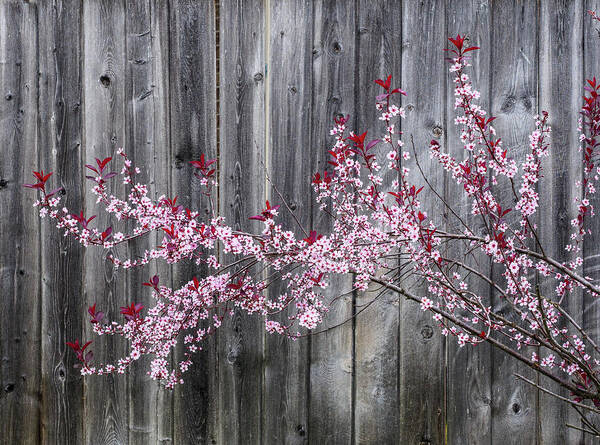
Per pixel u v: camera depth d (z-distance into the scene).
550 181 3.06
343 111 3.08
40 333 3.13
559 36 3.07
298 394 3.09
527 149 3.06
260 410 3.09
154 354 3.11
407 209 2.66
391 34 3.07
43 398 3.13
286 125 3.09
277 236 2.66
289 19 3.09
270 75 3.09
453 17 3.07
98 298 3.12
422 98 3.06
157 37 3.11
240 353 3.10
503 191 3.05
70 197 3.12
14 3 3.12
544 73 3.07
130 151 3.11
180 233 2.67
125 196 3.11
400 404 3.07
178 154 3.10
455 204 3.05
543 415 3.05
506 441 3.05
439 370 3.06
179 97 3.10
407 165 3.06
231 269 3.08
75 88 3.12
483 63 3.06
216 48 3.10
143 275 3.10
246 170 3.09
